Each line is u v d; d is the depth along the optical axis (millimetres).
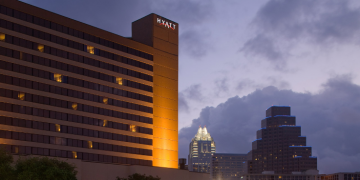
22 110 102312
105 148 119375
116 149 122312
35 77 105750
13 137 99750
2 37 100375
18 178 68125
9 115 99750
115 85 124875
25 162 72688
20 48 103500
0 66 99375
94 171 103438
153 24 140500
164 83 141000
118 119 124188
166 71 142375
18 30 103625
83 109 115562
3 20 100938
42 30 108688
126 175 112562
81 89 115688
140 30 143750
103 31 124000
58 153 107812
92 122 117250
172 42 146500
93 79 119188
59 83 110812
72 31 115812
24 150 101188
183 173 130375
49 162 74188
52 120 107875
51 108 108125
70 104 112688
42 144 104812
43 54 108062
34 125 104062
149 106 134125
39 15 108562
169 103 141750
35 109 104875
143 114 131875
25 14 105625
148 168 118375
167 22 146125
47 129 106562
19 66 102938
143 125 131250
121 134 124438
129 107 128125
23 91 103062
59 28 112750
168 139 139375
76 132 112875
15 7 103688
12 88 101062
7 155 75500
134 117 129125
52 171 71250
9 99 100188
